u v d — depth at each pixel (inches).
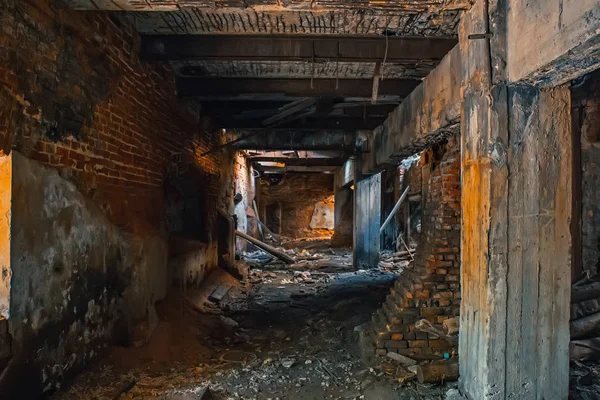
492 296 85.2
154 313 160.1
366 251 372.5
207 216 264.8
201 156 249.8
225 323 197.5
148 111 161.2
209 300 235.8
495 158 85.3
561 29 67.6
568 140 88.7
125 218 141.7
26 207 91.4
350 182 441.4
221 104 242.5
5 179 86.4
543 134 87.6
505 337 85.7
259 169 542.9
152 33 147.6
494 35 86.7
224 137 321.4
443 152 158.6
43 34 95.7
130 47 141.7
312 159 444.8
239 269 324.5
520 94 86.7
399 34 137.1
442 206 150.0
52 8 98.7
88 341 118.3
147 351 141.6
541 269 87.3
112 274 131.3
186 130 215.2
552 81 82.8
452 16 120.6
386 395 119.2
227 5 97.3
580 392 107.3
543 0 72.8
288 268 384.5
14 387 88.3
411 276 158.6
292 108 227.3
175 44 150.4
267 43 147.5
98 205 123.0
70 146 108.5
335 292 276.1
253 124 269.9
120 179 137.6
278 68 178.7
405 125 178.2
